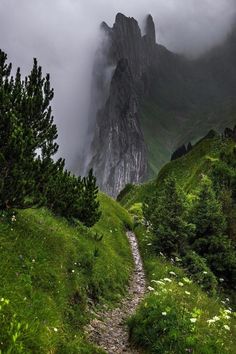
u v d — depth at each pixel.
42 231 17.27
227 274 29.42
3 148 13.84
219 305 21.44
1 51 15.92
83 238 22.25
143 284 24.45
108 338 14.23
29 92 16.44
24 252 14.27
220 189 51.81
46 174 15.62
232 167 63.50
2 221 15.09
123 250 31.16
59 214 23.14
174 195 30.81
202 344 13.16
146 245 35.31
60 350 11.12
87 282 17.31
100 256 21.78
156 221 32.94
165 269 26.06
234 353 13.69
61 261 16.23
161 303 15.38
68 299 14.55
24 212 18.27
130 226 49.25
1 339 9.42
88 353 11.96
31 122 16.38
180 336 13.30
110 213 46.34
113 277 21.11
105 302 17.59
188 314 15.22
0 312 10.13
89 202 25.23
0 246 13.43
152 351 13.20
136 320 14.94
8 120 14.12
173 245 29.42
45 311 11.98
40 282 13.56
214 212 32.25
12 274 12.45
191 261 27.98
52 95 17.11
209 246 30.30
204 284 25.47
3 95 14.48
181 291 19.98
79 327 13.74
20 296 11.60
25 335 10.02
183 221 29.75
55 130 17.19
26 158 14.35
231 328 17.28
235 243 34.84
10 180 14.09
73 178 25.86
